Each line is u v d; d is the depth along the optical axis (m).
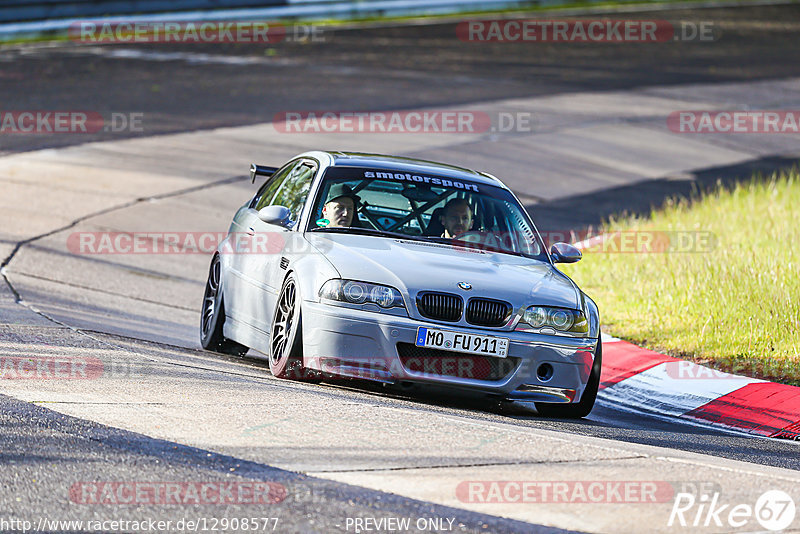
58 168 59.91
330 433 19.52
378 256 25.16
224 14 122.69
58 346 26.19
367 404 22.36
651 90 101.44
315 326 24.09
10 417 19.03
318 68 100.62
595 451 19.47
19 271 39.06
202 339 31.39
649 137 81.81
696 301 36.94
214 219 53.38
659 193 65.81
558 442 20.03
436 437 19.77
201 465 17.20
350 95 88.31
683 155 77.44
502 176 66.44
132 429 18.92
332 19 133.88
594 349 25.36
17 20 108.62
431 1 143.88
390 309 23.91
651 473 18.19
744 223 51.69
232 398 21.77
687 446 23.25
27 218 49.06
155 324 33.88
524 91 95.75
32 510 14.88
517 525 15.33
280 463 17.56
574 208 60.78
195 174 61.38
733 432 26.53
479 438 19.91
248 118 76.88
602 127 83.19
